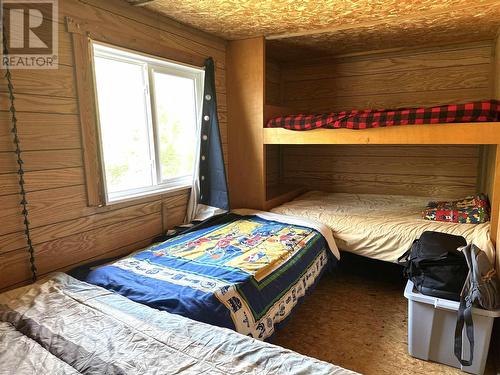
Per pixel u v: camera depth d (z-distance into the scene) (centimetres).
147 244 239
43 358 104
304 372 97
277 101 415
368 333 215
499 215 200
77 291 153
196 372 97
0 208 157
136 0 209
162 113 255
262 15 242
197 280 167
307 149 413
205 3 217
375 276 303
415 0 218
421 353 188
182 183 276
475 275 168
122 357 105
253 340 114
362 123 257
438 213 260
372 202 333
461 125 229
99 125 197
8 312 134
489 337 169
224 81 313
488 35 303
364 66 375
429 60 346
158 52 236
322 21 259
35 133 168
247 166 319
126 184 231
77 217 191
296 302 193
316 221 274
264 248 216
